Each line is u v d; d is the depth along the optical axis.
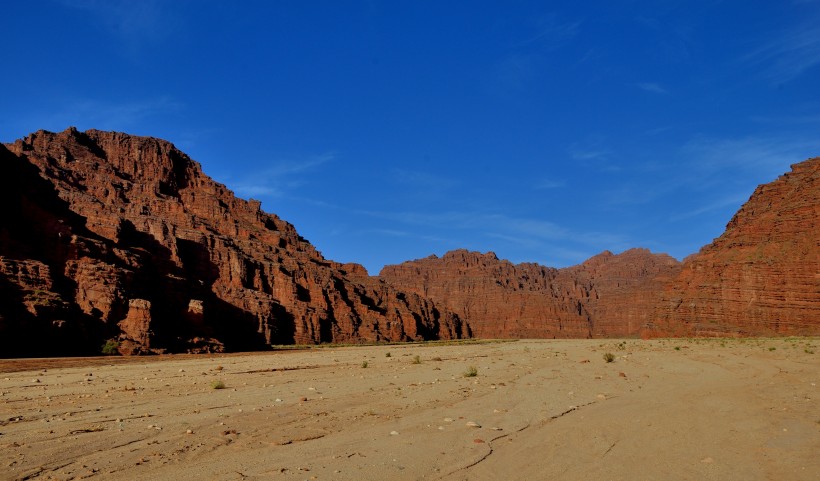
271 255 141.12
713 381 25.95
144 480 10.59
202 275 116.81
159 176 148.12
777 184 140.62
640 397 20.91
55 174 117.75
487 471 11.38
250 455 12.40
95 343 57.09
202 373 33.38
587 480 10.91
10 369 36.06
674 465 11.92
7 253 57.19
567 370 31.38
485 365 36.03
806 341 72.00
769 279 116.00
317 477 10.80
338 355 58.47
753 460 12.32
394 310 169.62
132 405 19.28
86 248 65.88
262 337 110.00
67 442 13.44
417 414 17.34
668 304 136.25
